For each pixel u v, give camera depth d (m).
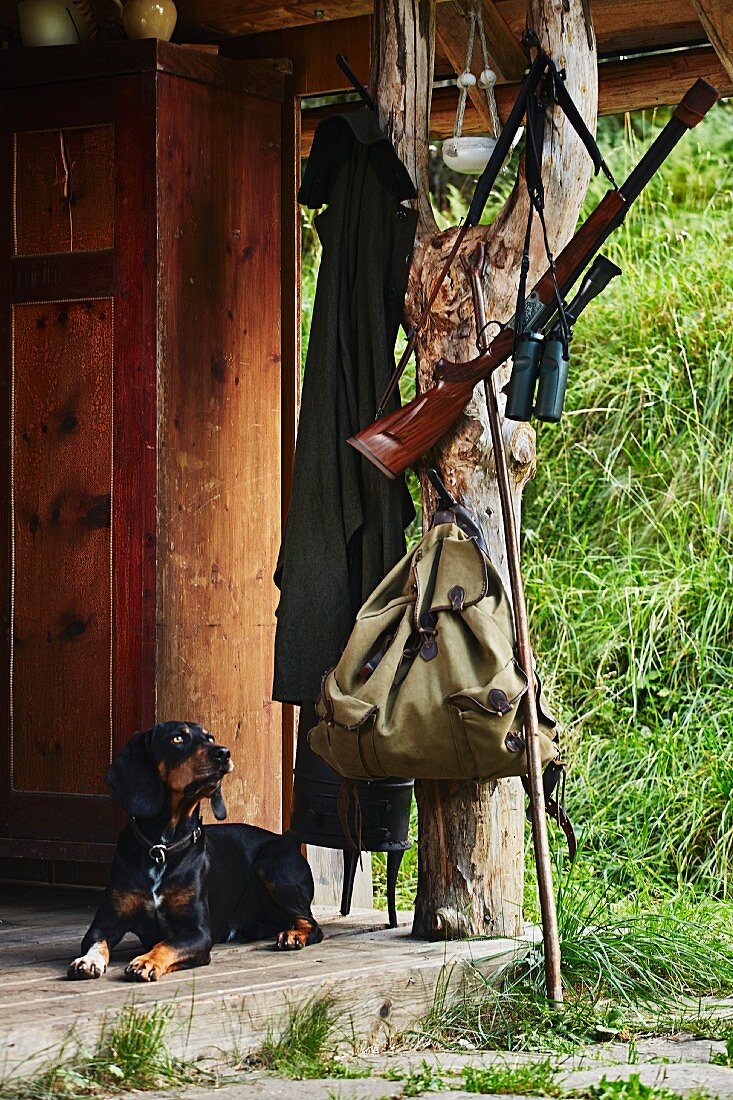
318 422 4.59
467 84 4.89
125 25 5.19
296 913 4.30
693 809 7.14
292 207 5.45
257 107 5.31
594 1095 3.10
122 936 3.95
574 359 9.12
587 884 6.19
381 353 4.52
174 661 4.91
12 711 5.09
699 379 8.89
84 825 4.96
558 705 7.90
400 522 4.53
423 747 3.96
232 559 5.14
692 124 4.18
